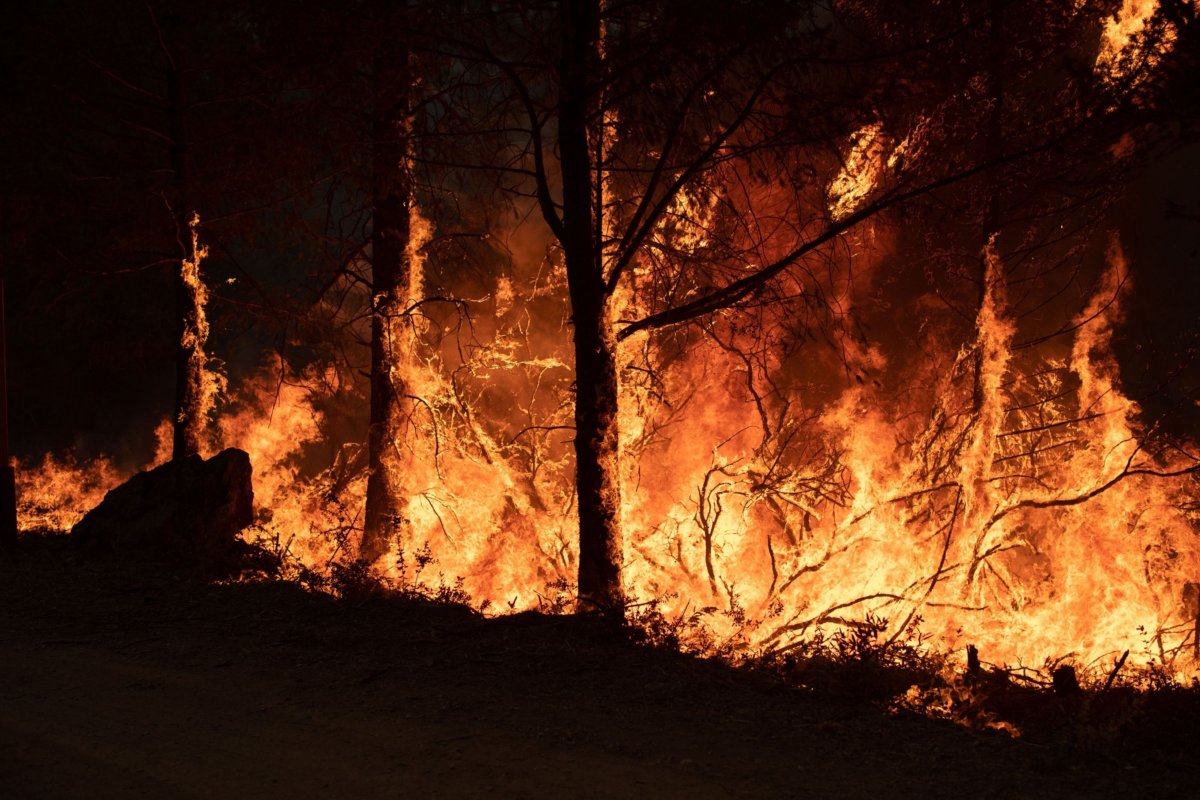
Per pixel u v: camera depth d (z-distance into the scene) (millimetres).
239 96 15148
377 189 13125
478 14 10531
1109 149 11359
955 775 4926
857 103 9945
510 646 7305
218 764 5004
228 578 9539
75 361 28078
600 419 10391
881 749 5297
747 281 10469
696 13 9180
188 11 15156
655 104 10406
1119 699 5938
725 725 5672
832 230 10438
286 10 10523
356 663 6863
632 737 5453
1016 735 5602
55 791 4625
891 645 7441
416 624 7953
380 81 11609
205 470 11258
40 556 10547
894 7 10258
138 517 10938
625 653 7234
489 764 5023
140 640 7434
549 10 10445
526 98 10500
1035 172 11633
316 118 11906
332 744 5305
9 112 15961
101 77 16297
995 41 10734
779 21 9148
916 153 11875
